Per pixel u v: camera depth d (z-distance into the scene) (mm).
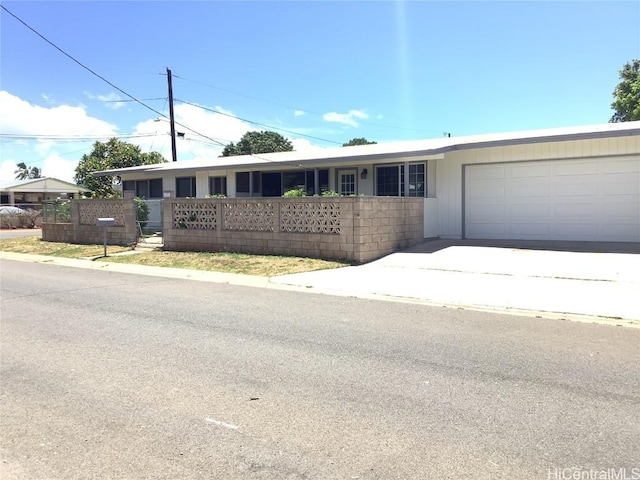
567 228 15094
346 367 5316
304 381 4926
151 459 3498
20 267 14719
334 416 4125
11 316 7918
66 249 18781
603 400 4367
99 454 3578
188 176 24922
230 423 4031
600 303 8188
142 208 19484
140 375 5152
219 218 15617
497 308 8172
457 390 4637
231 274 12500
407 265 12297
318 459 3465
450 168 16875
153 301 9055
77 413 4254
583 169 14789
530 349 5875
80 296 9633
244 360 5594
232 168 21219
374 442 3684
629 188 14211
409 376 5020
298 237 13945
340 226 13133
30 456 3562
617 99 30766
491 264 11891
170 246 16859
